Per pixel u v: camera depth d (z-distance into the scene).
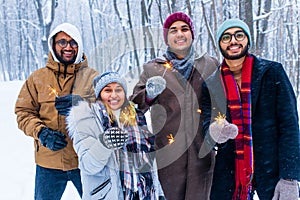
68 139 2.81
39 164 2.88
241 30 2.43
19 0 27.73
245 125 2.42
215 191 2.56
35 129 2.69
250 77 2.42
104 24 22.55
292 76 13.71
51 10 21.02
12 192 4.29
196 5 14.97
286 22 15.87
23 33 27.86
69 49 2.78
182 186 2.73
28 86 2.87
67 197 4.07
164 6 15.06
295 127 2.35
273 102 2.40
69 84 2.80
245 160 2.42
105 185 2.30
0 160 5.52
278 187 2.34
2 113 8.91
